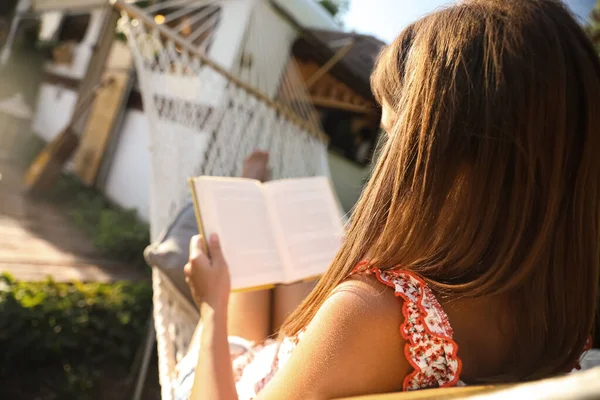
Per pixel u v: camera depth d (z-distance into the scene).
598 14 1.96
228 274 1.38
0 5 11.35
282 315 1.76
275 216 1.86
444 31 0.84
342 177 6.30
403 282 0.82
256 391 1.28
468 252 0.81
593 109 0.79
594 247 0.83
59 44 9.70
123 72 7.34
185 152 3.25
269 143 4.13
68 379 3.06
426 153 0.81
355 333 0.78
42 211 6.38
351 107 5.64
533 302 0.83
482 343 0.84
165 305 2.06
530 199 0.78
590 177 0.80
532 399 0.48
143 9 6.21
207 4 5.52
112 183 7.18
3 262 4.38
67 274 4.46
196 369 1.16
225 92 3.73
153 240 2.54
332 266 0.95
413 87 0.84
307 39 5.48
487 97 0.77
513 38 0.78
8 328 3.07
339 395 0.77
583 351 0.91
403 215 0.83
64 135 6.79
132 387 3.11
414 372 0.78
